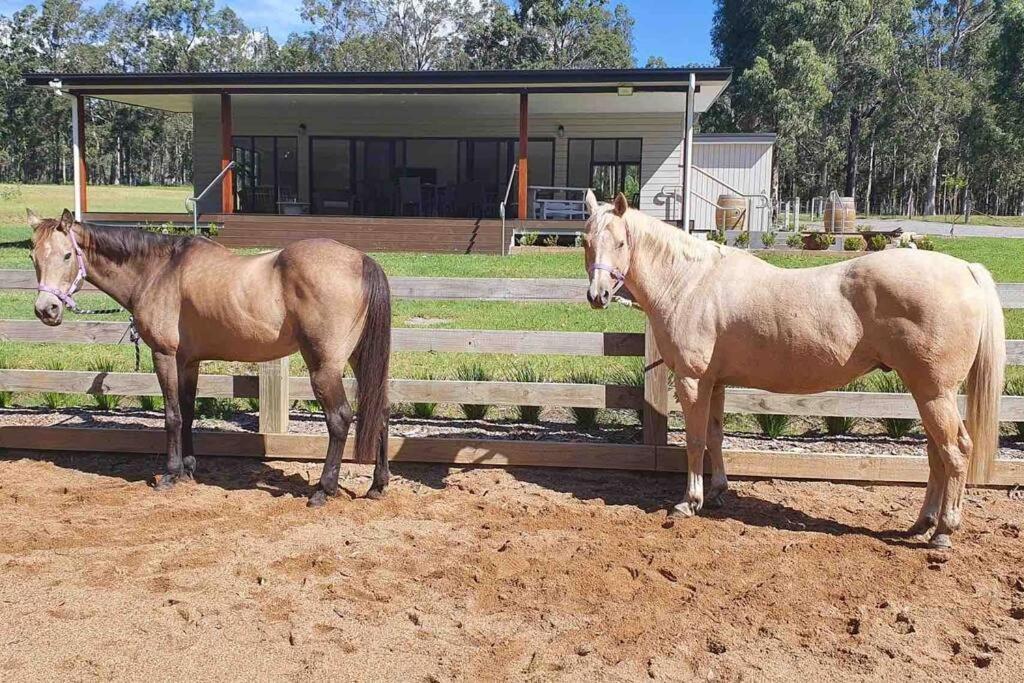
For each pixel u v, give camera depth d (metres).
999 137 53.88
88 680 3.00
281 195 24.12
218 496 5.02
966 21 63.03
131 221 20.02
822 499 5.05
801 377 4.41
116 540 4.30
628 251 4.68
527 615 3.53
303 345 4.78
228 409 6.81
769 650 3.24
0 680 2.99
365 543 4.30
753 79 46.72
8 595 3.67
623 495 5.16
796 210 24.20
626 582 3.86
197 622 3.43
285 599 3.65
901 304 4.03
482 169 23.77
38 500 4.93
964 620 3.47
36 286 6.55
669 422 6.48
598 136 23.31
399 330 5.89
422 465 5.70
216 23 74.75
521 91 18.89
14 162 68.56
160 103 22.30
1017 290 5.72
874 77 55.03
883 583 3.84
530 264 15.96
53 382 6.19
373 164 23.91
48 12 68.69
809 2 48.81
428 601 3.65
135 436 5.82
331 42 63.03
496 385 5.88
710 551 4.23
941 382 4.04
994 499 5.03
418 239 19.36
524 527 4.55
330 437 4.86
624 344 5.70
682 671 3.09
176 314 5.07
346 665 3.12
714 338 4.56
